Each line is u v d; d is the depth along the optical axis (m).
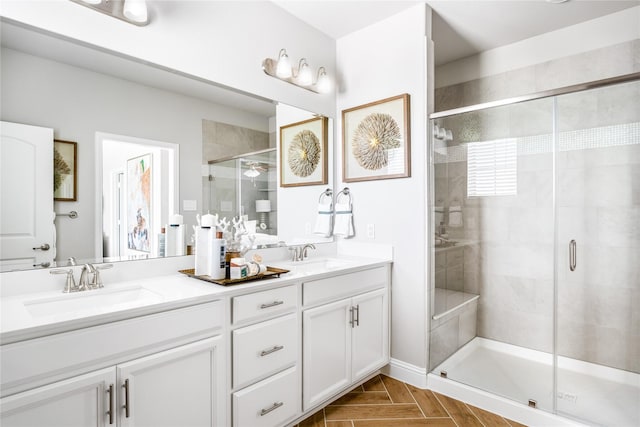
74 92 1.51
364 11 2.38
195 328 1.38
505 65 2.85
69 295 1.38
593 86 1.80
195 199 1.94
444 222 2.32
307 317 1.84
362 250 2.59
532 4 2.28
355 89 2.65
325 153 2.68
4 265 1.35
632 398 1.84
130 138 1.69
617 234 1.90
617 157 1.80
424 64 2.27
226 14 2.04
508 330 2.21
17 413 0.98
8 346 0.96
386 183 2.46
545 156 1.99
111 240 1.62
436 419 1.93
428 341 2.28
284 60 2.20
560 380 1.98
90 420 1.11
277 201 2.38
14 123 1.37
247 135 2.19
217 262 1.61
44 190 1.44
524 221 2.09
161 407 1.28
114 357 1.16
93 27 1.54
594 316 2.00
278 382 1.69
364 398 2.14
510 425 1.88
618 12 2.37
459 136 2.24
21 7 1.36
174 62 1.81
